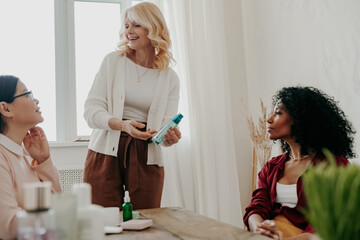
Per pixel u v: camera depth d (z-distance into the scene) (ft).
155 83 6.37
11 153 4.21
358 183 1.62
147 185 6.04
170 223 3.91
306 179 1.83
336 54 7.57
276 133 5.11
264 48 9.56
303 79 8.41
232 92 10.06
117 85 6.18
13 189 3.88
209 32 9.51
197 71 9.24
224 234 3.36
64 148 8.48
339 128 4.99
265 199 5.07
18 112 4.28
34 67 9.04
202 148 9.10
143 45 6.21
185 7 9.21
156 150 6.16
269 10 9.32
